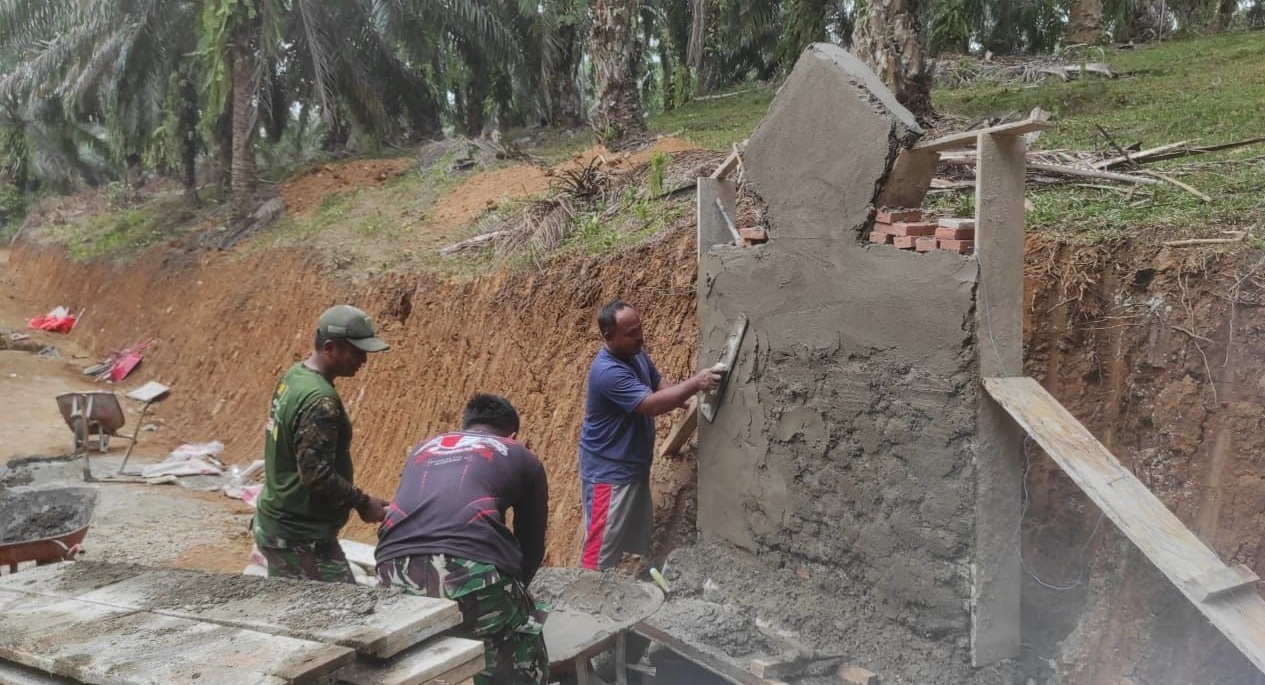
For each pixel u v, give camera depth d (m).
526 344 8.36
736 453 5.30
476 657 3.04
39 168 26.92
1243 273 4.10
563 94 19.42
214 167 21.00
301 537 4.61
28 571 3.83
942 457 4.09
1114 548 4.06
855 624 4.57
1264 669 2.92
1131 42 15.92
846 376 4.54
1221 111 7.90
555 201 9.96
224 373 13.38
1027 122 3.65
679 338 6.75
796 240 4.80
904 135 4.14
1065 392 4.54
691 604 4.92
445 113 23.12
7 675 2.89
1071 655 3.97
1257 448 3.80
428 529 3.81
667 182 9.06
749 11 17.42
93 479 10.66
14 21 17.08
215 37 15.45
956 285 3.95
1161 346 4.25
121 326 16.92
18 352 16.45
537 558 4.26
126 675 2.61
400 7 16.56
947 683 4.14
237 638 2.87
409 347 10.05
